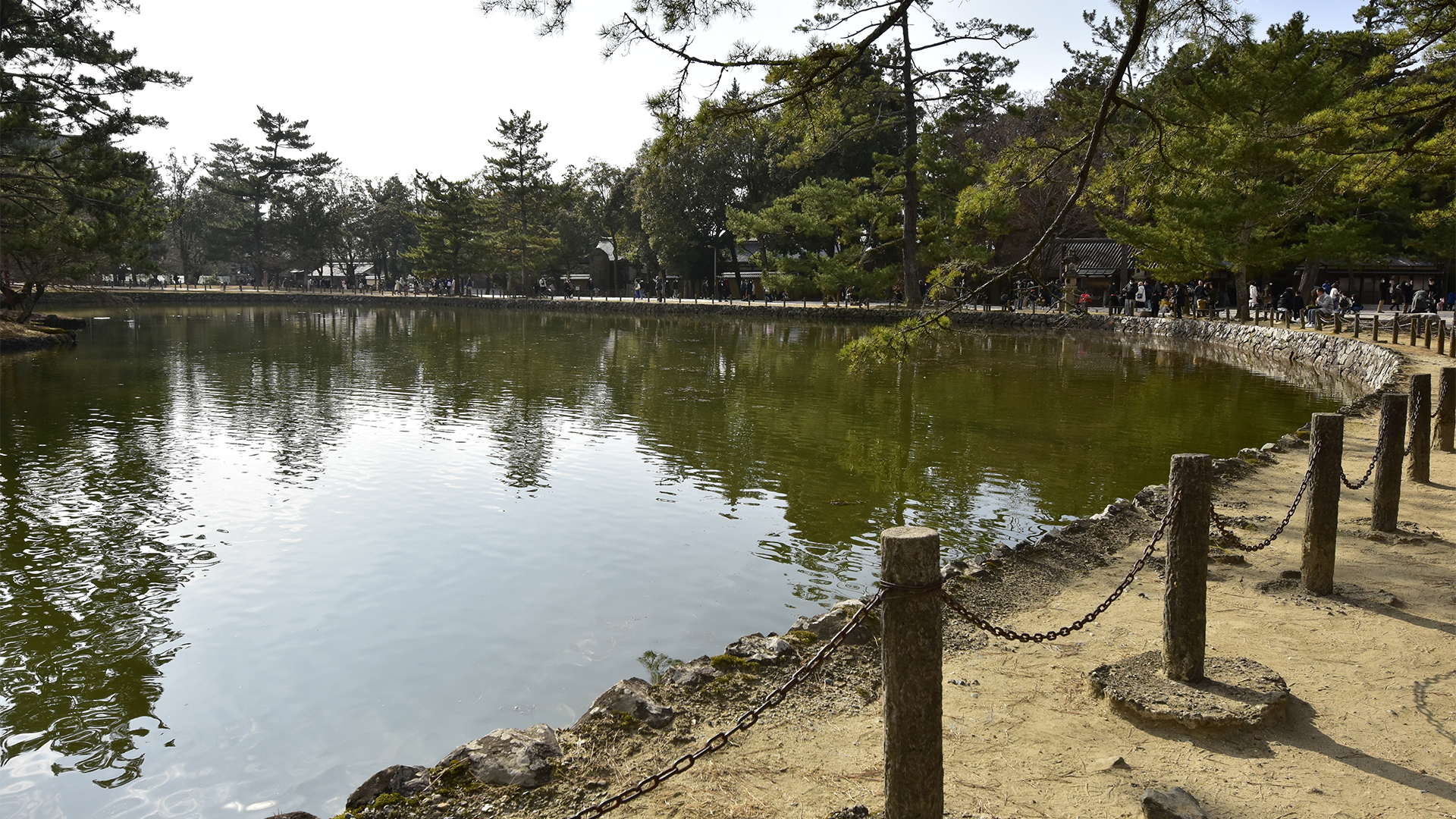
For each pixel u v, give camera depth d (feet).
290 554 35.01
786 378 89.86
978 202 42.93
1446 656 18.24
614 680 24.35
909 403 72.43
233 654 26.18
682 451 53.83
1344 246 120.26
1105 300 189.78
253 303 280.10
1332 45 58.08
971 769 14.25
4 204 119.75
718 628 27.89
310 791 19.35
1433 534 27.04
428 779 14.35
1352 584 22.65
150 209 130.72
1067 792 13.48
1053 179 42.63
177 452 53.78
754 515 40.14
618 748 15.21
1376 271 164.96
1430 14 49.70
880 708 16.83
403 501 42.88
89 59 114.42
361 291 326.03
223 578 32.45
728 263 265.54
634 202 240.94
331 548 35.88
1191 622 16.39
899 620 11.70
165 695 23.77
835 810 13.16
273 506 41.98
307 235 318.04
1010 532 36.47
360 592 31.01
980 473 46.85
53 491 44.39
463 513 40.83
